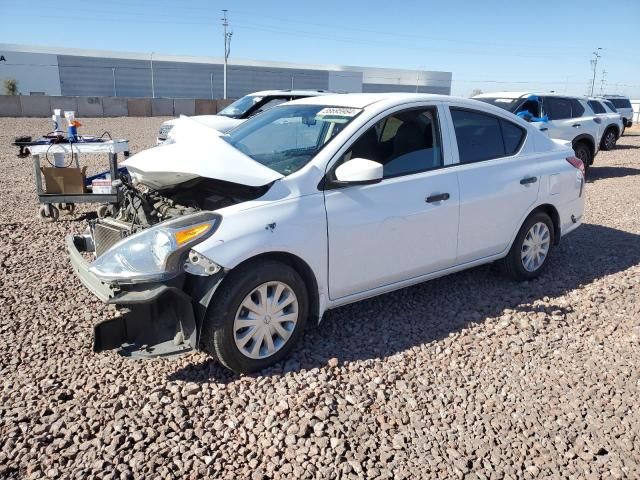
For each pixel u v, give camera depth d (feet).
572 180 16.97
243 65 255.50
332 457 8.76
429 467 8.62
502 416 9.95
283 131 13.60
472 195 14.07
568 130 38.01
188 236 10.07
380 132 12.75
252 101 38.68
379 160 12.65
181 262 10.14
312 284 11.69
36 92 211.41
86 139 22.52
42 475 8.21
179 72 235.81
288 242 10.91
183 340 10.48
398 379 11.09
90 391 10.36
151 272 9.97
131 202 12.69
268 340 11.10
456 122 14.34
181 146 12.30
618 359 12.04
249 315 10.77
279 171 11.82
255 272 10.58
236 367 10.82
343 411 9.94
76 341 12.34
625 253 19.89
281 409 9.84
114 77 207.82
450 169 13.88
